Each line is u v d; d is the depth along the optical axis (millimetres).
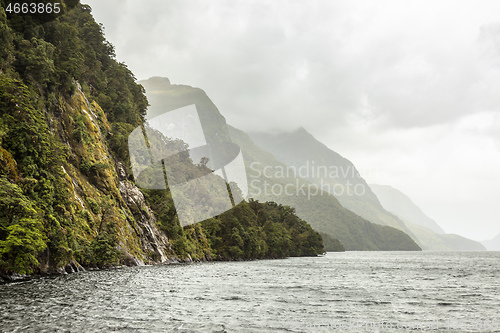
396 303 30984
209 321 21562
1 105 52156
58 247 49406
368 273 68688
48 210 50906
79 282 39000
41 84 65375
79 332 18031
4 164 47125
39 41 67750
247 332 19328
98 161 74688
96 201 69500
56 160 59000
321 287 41750
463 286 47469
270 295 33719
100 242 62156
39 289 32375
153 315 22609
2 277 38938
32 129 52594
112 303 26266
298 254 190250
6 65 60250
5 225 40719
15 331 17828
